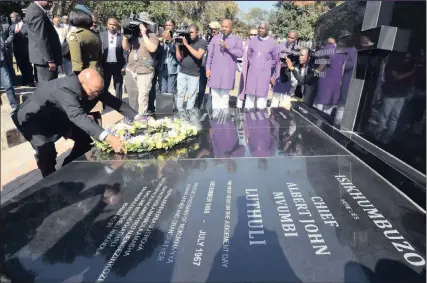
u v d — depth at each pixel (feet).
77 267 3.91
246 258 3.95
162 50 17.60
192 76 17.07
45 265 3.99
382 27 7.11
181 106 17.57
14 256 4.18
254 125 10.80
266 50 15.15
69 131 10.23
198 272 3.73
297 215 4.93
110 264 3.94
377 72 7.96
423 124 6.20
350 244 4.21
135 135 8.74
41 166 9.82
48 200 5.74
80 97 8.50
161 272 3.76
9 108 17.33
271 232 4.49
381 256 3.97
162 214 5.07
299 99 15.81
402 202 5.31
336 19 10.53
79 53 12.46
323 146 8.27
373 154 7.18
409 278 3.61
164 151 8.18
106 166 7.32
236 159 7.43
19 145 15.53
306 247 4.16
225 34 15.30
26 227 4.89
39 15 13.67
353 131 8.98
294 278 3.61
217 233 4.49
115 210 5.28
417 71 6.43
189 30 16.29
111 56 17.02
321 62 11.53
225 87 15.81
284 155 7.62
